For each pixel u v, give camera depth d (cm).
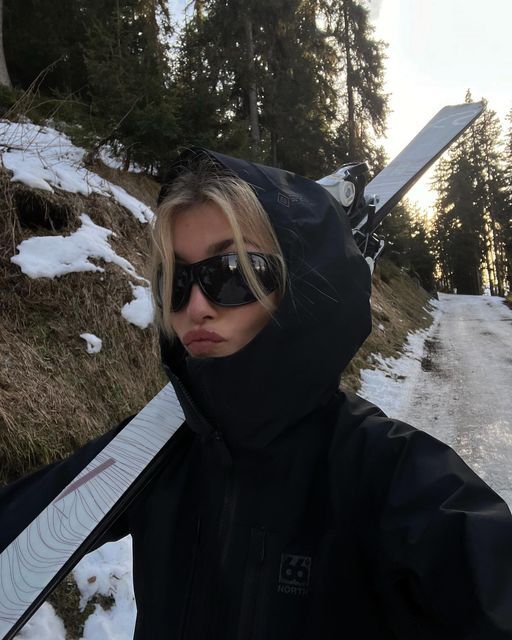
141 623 74
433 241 5019
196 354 72
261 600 63
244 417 66
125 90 537
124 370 327
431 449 65
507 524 55
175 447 83
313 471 68
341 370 69
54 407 259
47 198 367
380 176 149
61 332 304
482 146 4584
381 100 2050
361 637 60
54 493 81
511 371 847
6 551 66
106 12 908
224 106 647
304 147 1422
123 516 86
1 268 303
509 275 4534
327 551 62
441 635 53
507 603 50
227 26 1223
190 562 72
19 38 927
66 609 193
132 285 373
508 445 467
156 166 593
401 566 56
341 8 1830
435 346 1268
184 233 72
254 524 67
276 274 67
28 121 480
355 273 70
